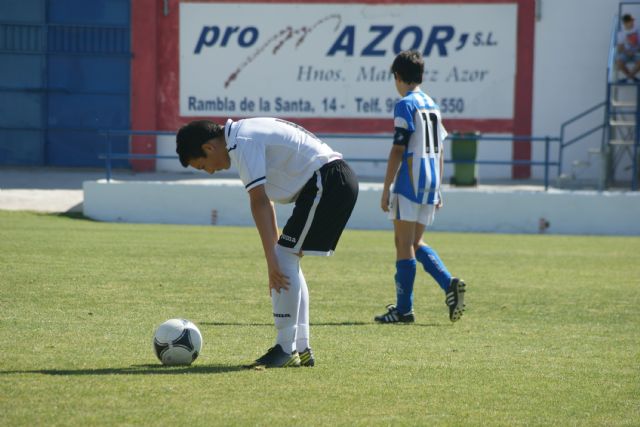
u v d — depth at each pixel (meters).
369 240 48.84
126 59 76.50
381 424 13.96
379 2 75.12
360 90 75.75
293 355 17.84
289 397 15.38
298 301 17.58
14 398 14.80
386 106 75.81
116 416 13.94
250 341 20.50
